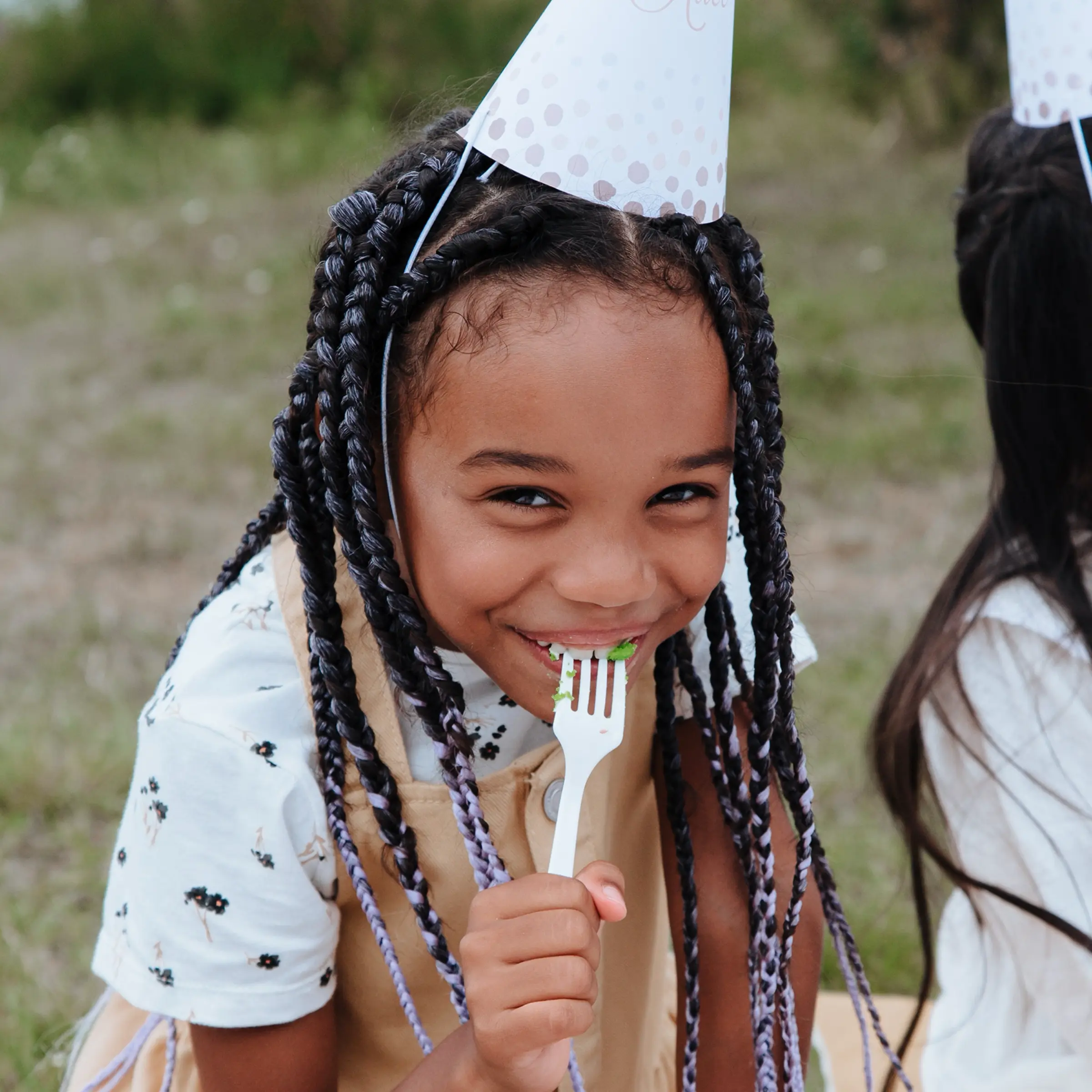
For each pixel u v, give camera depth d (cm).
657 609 104
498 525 100
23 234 722
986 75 748
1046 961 146
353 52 896
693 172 106
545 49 104
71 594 364
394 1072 137
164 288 632
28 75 886
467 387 97
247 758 116
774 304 553
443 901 124
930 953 156
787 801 117
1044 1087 153
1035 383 145
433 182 108
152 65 889
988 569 148
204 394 512
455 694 107
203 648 121
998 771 144
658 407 97
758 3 945
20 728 293
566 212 101
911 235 642
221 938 117
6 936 231
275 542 133
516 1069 102
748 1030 136
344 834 118
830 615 347
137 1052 142
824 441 450
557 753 123
